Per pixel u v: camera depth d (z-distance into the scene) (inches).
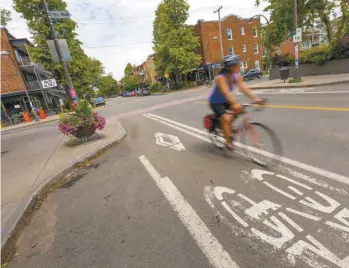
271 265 76.2
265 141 164.1
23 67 1152.8
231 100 151.3
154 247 93.8
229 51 1619.1
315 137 187.3
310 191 113.6
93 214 127.3
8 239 111.0
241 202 114.1
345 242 80.4
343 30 875.4
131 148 253.0
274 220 97.2
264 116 291.1
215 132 195.2
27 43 1178.6
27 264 96.8
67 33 1149.7
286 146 178.1
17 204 145.6
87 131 290.2
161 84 2021.4
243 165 156.6
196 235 96.5
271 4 936.9
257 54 1705.2
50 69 1138.7
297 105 326.3
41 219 132.8
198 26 1574.8
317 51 692.7
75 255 96.7
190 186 139.9
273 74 883.4
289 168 140.9
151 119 454.6
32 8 1071.0
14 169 229.6
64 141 338.3
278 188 120.9
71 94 415.8
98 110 961.5
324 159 145.6
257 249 83.7
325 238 83.4
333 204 101.1
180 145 231.9
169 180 153.5
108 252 95.3
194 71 1787.6
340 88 412.5
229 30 1600.6
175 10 1480.1
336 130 194.9
